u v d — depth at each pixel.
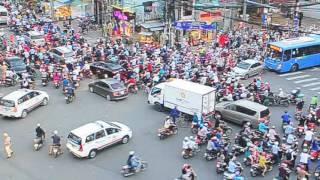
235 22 65.19
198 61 50.16
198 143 34.25
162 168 31.50
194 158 32.97
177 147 34.56
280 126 38.31
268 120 37.53
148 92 44.91
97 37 64.94
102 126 33.56
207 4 61.59
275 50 52.59
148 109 41.47
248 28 63.84
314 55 54.84
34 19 67.50
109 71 47.91
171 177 30.36
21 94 39.72
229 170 29.45
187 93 38.09
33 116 39.78
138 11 60.31
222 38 57.50
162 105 40.72
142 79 46.47
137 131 37.03
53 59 51.38
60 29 65.06
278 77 51.50
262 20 65.19
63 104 42.34
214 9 62.19
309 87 48.25
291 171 31.03
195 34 61.06
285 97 42.56
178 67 47.72
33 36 57.91
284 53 52.06
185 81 40.53
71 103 42.59
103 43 57.16
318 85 49.00
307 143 33.44
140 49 54.72
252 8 67.56
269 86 45.91
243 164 32.06
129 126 37.84
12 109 38.66
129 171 30.42
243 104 37.94
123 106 42.16
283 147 32.00
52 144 33.59
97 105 42.25
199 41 60.81
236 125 38.41
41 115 39.94
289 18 70.12
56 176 30.36
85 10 70.81
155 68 47.62
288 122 36.69
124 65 48.94
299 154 33.47
